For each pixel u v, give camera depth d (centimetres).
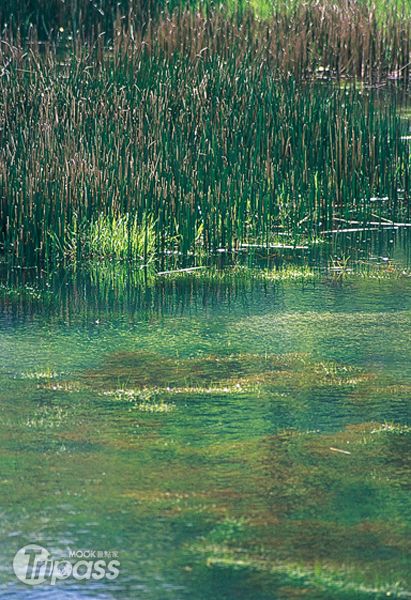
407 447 996
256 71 2200
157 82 2058
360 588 767
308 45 2911
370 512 870
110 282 1548
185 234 1669
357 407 1091
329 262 1642
